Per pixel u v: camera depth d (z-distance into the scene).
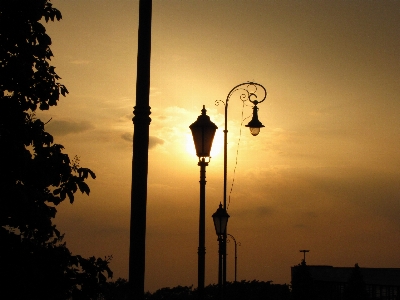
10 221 9.77
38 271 9.55
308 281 64.75
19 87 10.10
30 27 10.29
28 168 9.72
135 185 6.71
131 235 6.62
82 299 10.04
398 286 64.25
